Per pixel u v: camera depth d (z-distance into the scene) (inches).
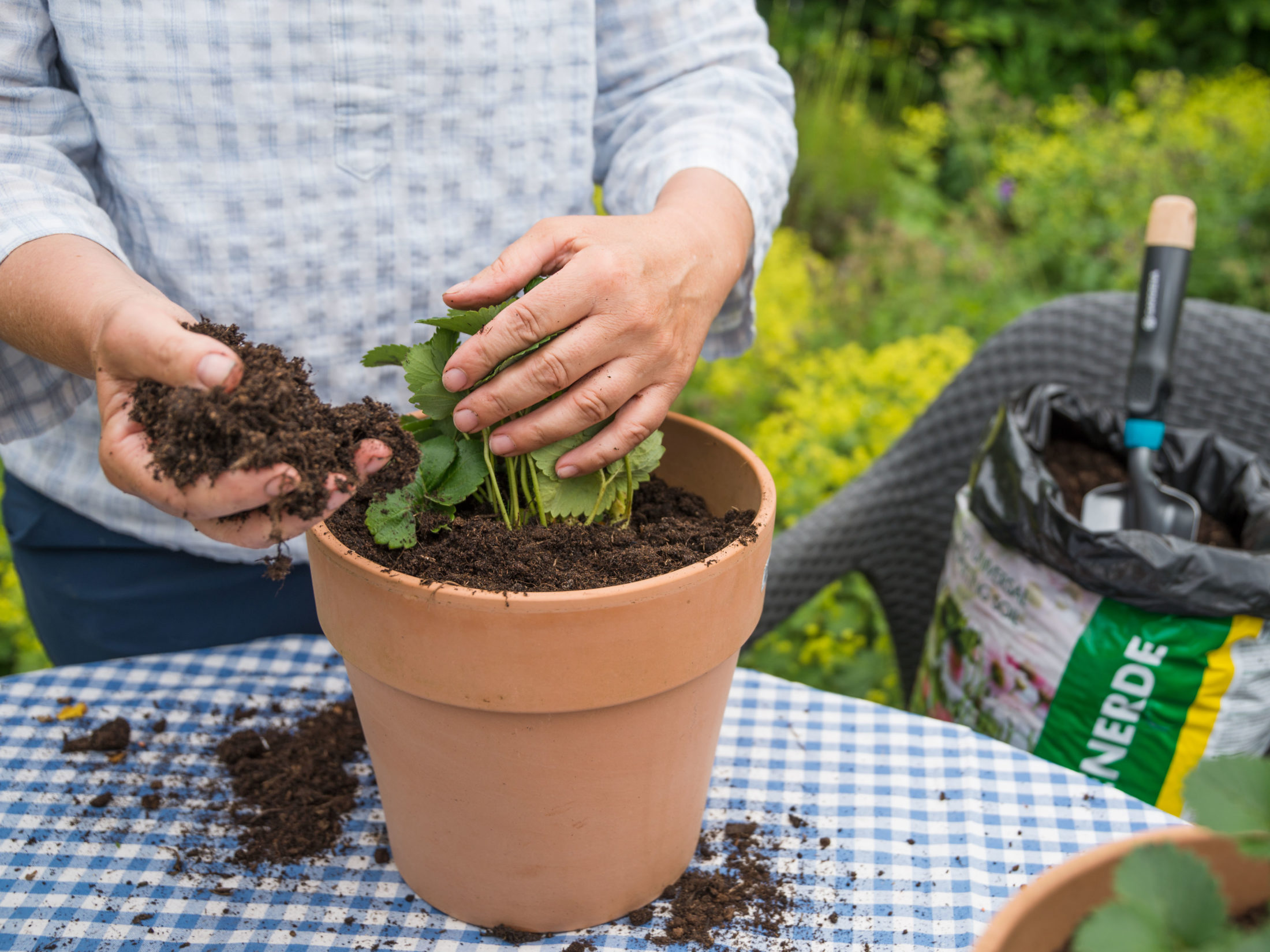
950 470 60.7
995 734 50.9
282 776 33.0
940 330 119.1
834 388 95.4
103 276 24.8
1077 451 55.6
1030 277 135.3
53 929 27.3
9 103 31.2
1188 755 45.6
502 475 30.2
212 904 28.4
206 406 20.0
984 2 184.4
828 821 32.0
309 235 36.5
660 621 23.0
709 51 40.3
